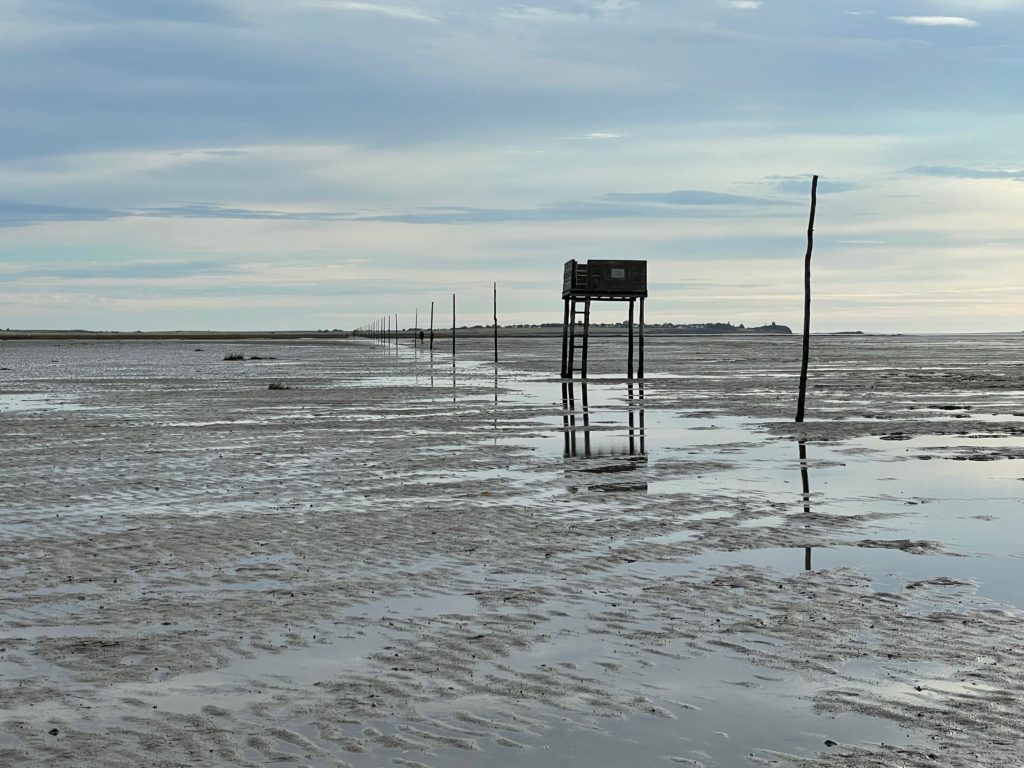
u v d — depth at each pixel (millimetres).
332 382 61656
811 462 24859
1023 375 67500
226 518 17938
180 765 7645
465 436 31000
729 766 7590
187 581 13445
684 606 12039
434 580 13438
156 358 114812
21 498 20203
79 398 48531
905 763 7562
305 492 20766
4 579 13602
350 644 10633
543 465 24594
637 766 7609
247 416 38156
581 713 8656
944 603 12062
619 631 11039
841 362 95000
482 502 19484
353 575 13727
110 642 10734
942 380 61469
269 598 12523
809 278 35469
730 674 9617
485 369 80812
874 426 33219
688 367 82562
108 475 23203
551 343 193125
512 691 9195
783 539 15930
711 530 16688
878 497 19812
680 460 25344
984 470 23344
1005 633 10812
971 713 8547
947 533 16312
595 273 64375
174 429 33281
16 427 34188
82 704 8922
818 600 12227
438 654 10273
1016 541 15688
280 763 7680
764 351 135375
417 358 109438
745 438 30141
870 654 10156
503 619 11539
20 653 10375
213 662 10070
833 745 7926
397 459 25750
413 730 8312
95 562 14578
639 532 16562
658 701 8930
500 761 7711
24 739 8141
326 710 8750
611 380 62906
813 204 35719
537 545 15602
